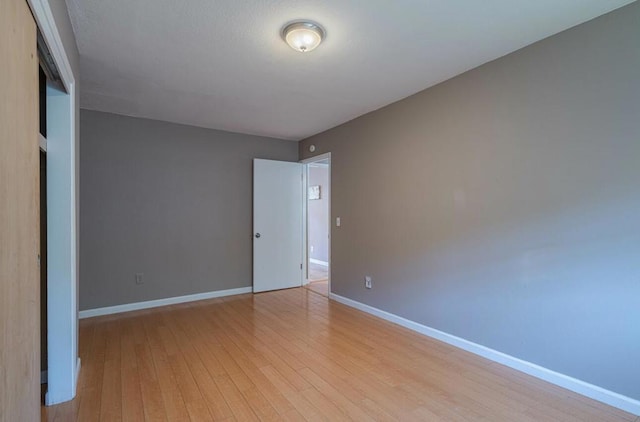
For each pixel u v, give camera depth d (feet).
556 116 7.23
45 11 4.25
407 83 9.81
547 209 7.40
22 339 3.62
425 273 10.23
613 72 6.42
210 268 14.55
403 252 11.01
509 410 6.27
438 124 9.84
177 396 6.71
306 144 16.57
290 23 6.75
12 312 3.33
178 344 9.35
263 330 10.50
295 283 16.74
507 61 8.11
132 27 6.83
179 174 13.83
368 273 12.46
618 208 6.38
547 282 7.40
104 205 12.23
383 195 11.82
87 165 11.95
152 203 13.19
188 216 14.01
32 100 4.05
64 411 6.17
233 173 15.24
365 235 12.64
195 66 8.65
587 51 6.75
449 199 9.52
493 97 8.42
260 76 9.29
